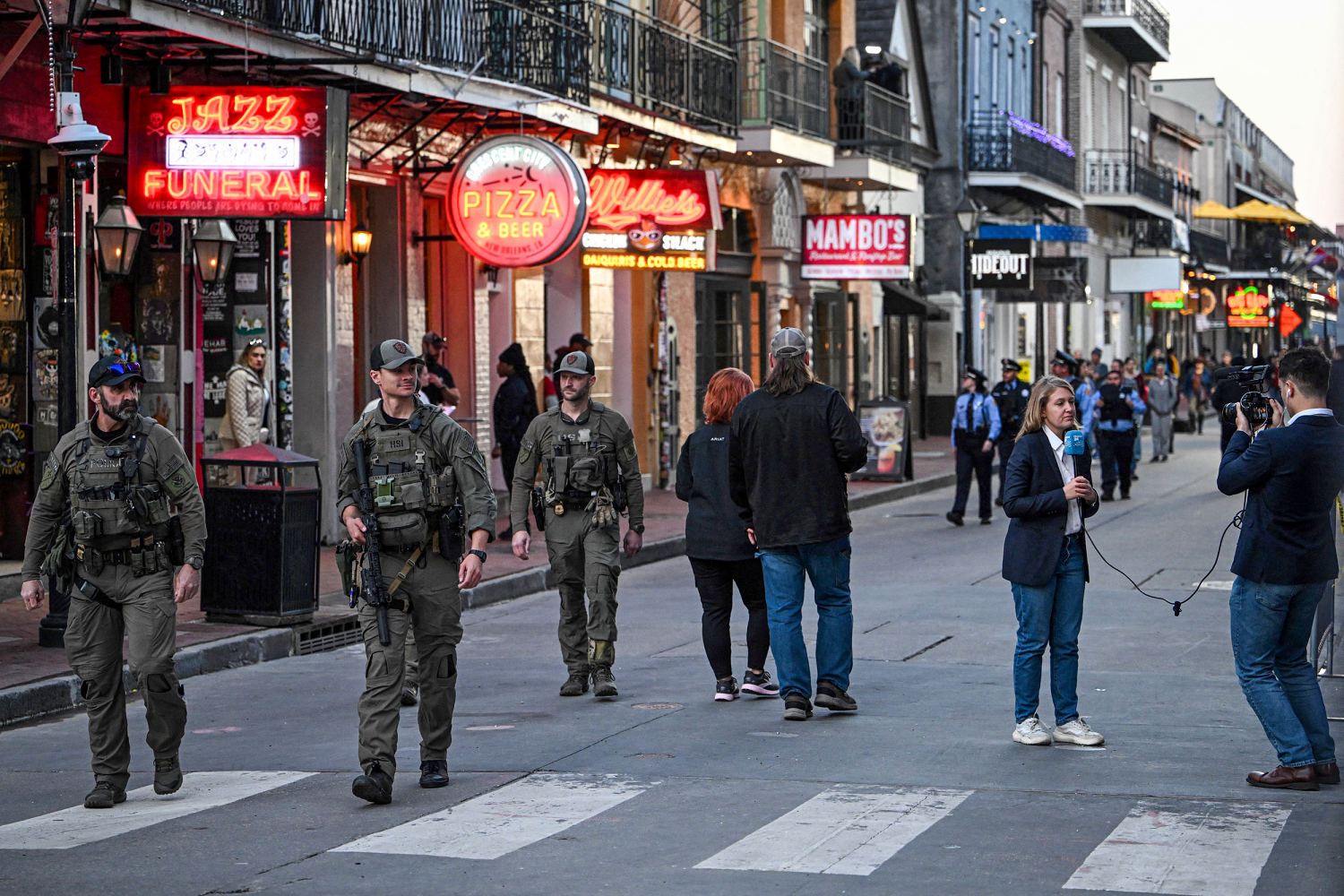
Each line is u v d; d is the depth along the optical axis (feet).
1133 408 90.02
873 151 115.03
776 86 98.53
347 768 30.50
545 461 37.11
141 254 57.11
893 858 23.66
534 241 65.82
